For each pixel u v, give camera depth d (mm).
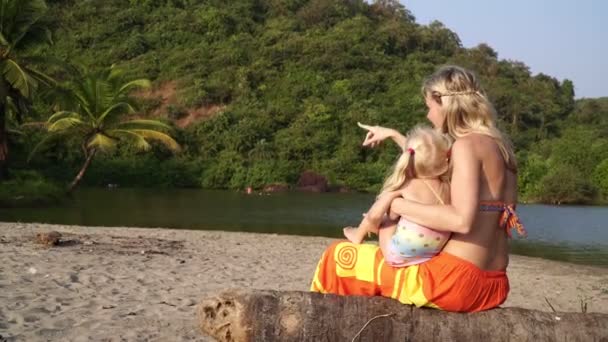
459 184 3338
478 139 3416
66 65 29766
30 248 10969
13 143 42438
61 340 5336
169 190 47000
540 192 48500
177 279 9078
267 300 3518
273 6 82312
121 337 5520
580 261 18406
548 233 27094
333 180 50188
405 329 3455
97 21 71125
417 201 3451
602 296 11133
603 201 48438
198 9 76750
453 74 3572
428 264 3461
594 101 79688
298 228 24609
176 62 65938
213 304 3590
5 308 6262
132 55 67000
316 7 81062
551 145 57031
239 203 36875
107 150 32438
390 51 77250
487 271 3475
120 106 31594
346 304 3520
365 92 62875
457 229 3307
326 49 69062
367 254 3639
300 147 52469
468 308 3492
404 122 57312
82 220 24234
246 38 71000
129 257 10938
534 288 11570
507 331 3463
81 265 9492
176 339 5574
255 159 52125
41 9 27312
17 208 27594
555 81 82938
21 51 27484
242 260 12258
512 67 82688
